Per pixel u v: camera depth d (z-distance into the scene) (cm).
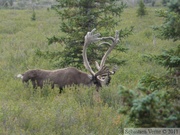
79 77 2520
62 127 1770
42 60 3984
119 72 3344
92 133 1697
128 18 8762
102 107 2095
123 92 1005
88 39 2566
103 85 2486
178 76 1294
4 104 1950
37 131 1700
